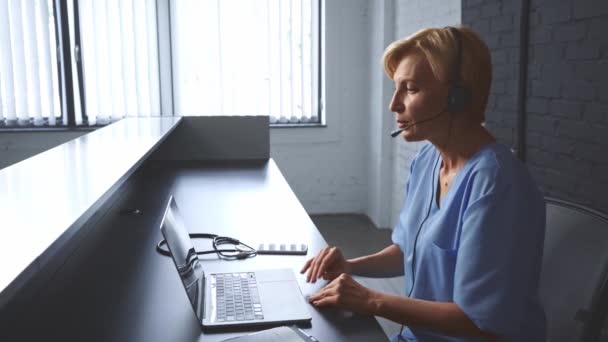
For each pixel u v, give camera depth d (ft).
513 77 8.72
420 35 4.24
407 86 4.25
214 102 15.69
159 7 15.20
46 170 5.45
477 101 4.24
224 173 9.42
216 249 5.51
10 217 3.75
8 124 15.03
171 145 10.57
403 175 14.23
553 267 4.30
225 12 15.37
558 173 7.78
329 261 4.86
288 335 3.67
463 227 3.97
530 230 3.87
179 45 15.37
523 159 8.59
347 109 16.29
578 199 7.38
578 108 7.29
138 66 15.28
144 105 15.42
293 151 16.30
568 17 7.39
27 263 2.91
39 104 14.98
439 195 4.61
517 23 8.52
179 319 4.02
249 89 15.75
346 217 16.53
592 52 6.97
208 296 4.32
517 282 3.76
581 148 7.27
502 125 9.12
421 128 4.27
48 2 14.74
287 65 15.84
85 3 14.87
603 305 3.83
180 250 4.38
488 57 4.21
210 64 15.52
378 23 14.88
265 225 6.45
